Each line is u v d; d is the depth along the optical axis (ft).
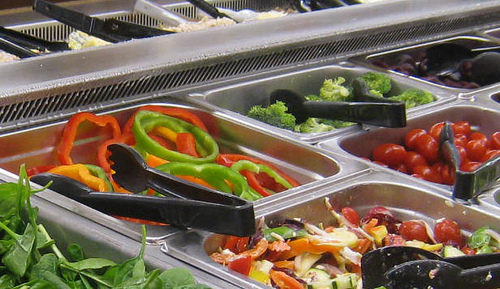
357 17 4.59
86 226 2.81
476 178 3.17
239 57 4.09
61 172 3.44
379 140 3.78
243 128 3.70
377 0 5.12
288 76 4.20
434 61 4.72
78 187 2.96
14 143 3.51
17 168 3.53
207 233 2.83
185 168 3.46
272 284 2.85
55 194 2.96
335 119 3.81
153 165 3.59
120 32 4.21
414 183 3.27
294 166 3.57
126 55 3.87
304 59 4.36
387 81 4.25
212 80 4.06
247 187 3.44
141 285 2.46
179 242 2.78
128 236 2.79
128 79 3.78
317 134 3.66
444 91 4.18
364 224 3.17
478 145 3.79
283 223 3.07
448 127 3.66
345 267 3.03
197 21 4.85
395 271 2.70
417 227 3.16
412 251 2.84
